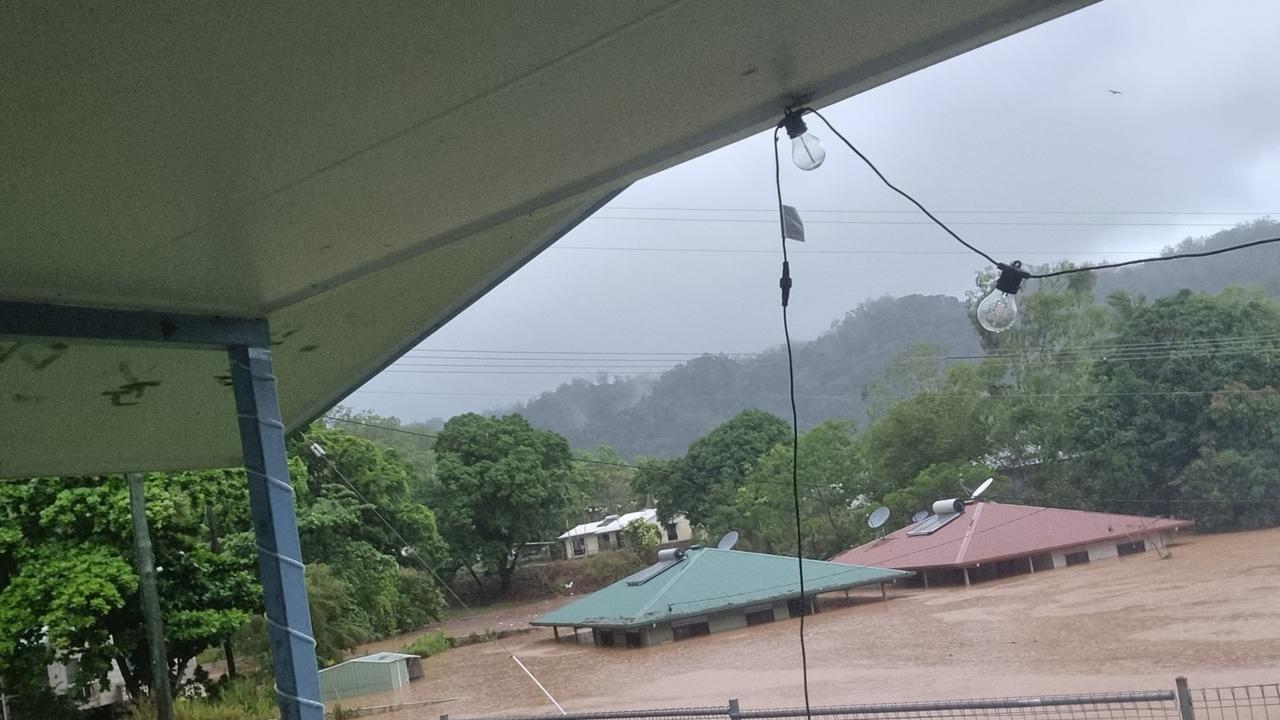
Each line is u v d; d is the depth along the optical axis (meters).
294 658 3.41
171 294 3.20
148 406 4.01
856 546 34.47
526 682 22.08
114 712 17.97
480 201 2.94
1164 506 32.09
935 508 32.22
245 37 1.81
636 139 2.68
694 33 2.11
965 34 2.29
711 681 19.03
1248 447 30.34
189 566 16.97
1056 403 34.25
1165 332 32.97
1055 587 25.70
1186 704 5.69
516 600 43.16
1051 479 33.97
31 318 3.02
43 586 14.46
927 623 22.91
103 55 1.77
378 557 30.08
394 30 1.90
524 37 2.01
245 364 3.55
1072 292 35.72
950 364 40.44
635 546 43.72
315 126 2.21
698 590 27.75
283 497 3.55
